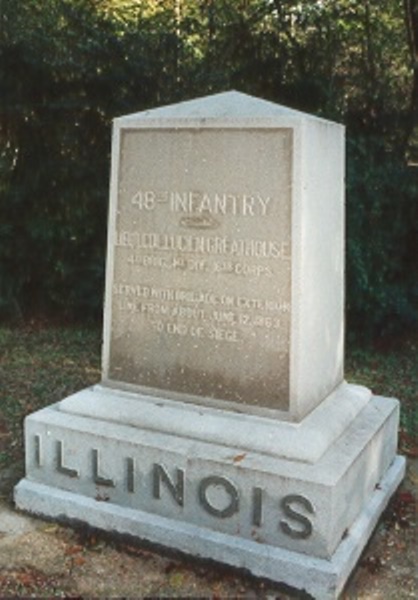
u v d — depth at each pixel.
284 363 3.55
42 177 7.79
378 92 7.75
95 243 7.90
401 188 7.11
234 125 3.54
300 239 3.47
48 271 8.07
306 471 3.30
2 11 7.62
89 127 7.72
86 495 3.77
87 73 7.52
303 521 3.27
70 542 3.66
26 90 7.63
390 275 7.27
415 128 7.91
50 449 3.83
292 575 3.26
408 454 4.76
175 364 3.81
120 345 3.95
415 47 8.33
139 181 3.80
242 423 3.60
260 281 3.57
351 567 3.38
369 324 7.14
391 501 4.08
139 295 3.87
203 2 8.43
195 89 7.61
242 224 3.58
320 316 3.77
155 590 3.32
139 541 3.58
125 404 3.84
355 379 6.30
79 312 8.17
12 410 5.43
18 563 3.50
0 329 7.88
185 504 3.52
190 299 3.74
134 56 7.49
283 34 8.02
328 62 7.78
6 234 7.88
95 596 3.28
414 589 3.36
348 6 8.29
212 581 3.36
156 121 3.71
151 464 3.57
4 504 3.98
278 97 7.69
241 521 3.40
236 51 7.88
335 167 3.87
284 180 3.47
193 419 3.66
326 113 7.32
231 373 3.68
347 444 3.60
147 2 8.92
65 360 6.74
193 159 3.65
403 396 5.91
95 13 8.13
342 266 4.05
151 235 3.80
